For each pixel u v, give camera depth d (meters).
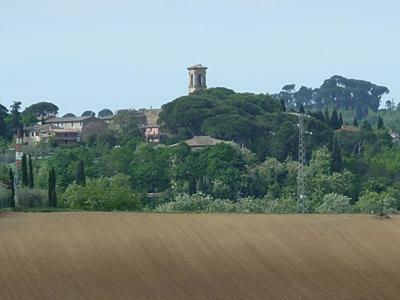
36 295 190.12
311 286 199.50
